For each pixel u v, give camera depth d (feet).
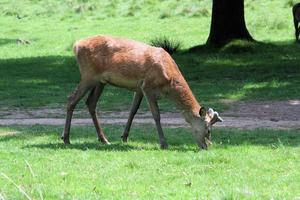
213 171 36.17
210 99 70.08
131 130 52.31
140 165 37.70
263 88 75.61
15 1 163.84
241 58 97.35
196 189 32.30
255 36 116.57
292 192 31.55
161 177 35.04
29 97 73.77
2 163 38.52
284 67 89.71
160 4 145.59
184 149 43.39
